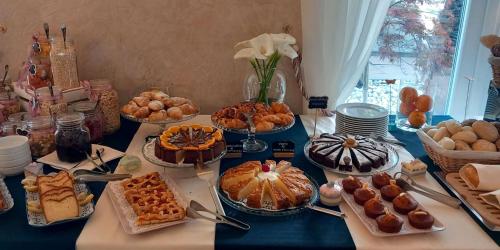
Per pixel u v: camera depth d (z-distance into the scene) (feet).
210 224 3.41
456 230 3.34
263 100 5.41
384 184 3.86
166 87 6.13
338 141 4.68
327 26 5.49
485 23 6.18
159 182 3.92
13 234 3.23
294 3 5.70
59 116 4.39
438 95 6.70
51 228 3.31
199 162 4.04
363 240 3.21
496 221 3.34
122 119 5.91
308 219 3.51
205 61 6.00
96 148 4.66
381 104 6.69
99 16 5.77
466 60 6.42
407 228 3.29
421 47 6.41
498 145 4.18
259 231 3.32
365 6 5.43
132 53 5.95
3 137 4.32
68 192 3.51
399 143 5.07
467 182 3.87
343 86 5.91
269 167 3.98
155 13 5.75
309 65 5.72
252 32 5.85
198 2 5.70
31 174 4.01
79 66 5.99
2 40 5.90
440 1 6.19
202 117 6.04
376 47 6.41
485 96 6.56
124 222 3.35
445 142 4.17
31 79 5.32
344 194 3.79
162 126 5.38
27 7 5.73
